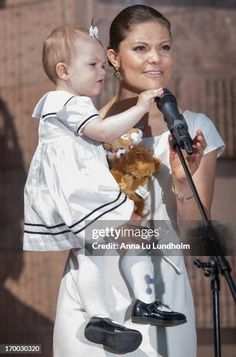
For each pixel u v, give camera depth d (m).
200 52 21.23
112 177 12.88
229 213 20.91
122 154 13.18
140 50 13.36
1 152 22.00
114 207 12.66
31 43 21.67
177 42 21.19
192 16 21.20
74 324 13.02
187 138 12.24
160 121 13.45
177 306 13.14
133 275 12.96
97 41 13.40
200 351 20.70
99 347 12.90
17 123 21.86
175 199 13.23
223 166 21.05
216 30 21.27
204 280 20.69
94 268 12.85
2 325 21.58
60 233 12.95
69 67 13.25
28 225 13.23
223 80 21.19
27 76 21.75
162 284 13.12
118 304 12.95
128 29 13.38
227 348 20.72
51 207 12.95
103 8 20.58
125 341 12.62
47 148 13.02
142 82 13.38
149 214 13.12
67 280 13.23
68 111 12.91
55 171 12.86
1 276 21.72
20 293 21.53
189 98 21.14
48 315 21.22
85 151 12.89
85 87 13.30
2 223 21.81
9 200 21.84
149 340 12.96
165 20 13.56
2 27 21.97
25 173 21.73
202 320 20.72
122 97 13.80
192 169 12.85
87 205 12.70
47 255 21.30
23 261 21.55
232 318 20.78
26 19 21.67
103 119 12.98
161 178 13.20
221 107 21.16
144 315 12.74
